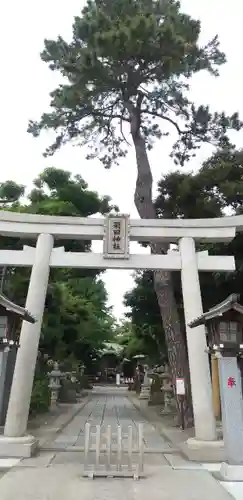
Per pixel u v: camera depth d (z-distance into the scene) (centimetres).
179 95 1788
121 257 1257
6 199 2150
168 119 1884
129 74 1717
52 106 1759
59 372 2284
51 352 1903
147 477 782
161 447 1123
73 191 2453
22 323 1162
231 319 909
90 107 1792
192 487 712
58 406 2234
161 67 1667
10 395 1076
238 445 817
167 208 1939
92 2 1819
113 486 710
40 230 1295
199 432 1037
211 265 1273
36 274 1220
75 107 1762
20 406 1060
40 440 1154
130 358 3912
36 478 757
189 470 850
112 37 1535
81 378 3953
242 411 862
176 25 1691
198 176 1773
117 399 3186
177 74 1772
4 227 1285
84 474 772
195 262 1263
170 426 1501
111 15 1781
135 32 1529
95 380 5859
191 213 1834
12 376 1157
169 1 1788
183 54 1622
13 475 780
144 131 1984
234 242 1577
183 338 1636
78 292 3119
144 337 2444
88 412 2138
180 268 1262
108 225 1290
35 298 1188
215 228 1312
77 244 2156
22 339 1141
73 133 1923
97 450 809
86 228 1302
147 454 1029
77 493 660
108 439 808
